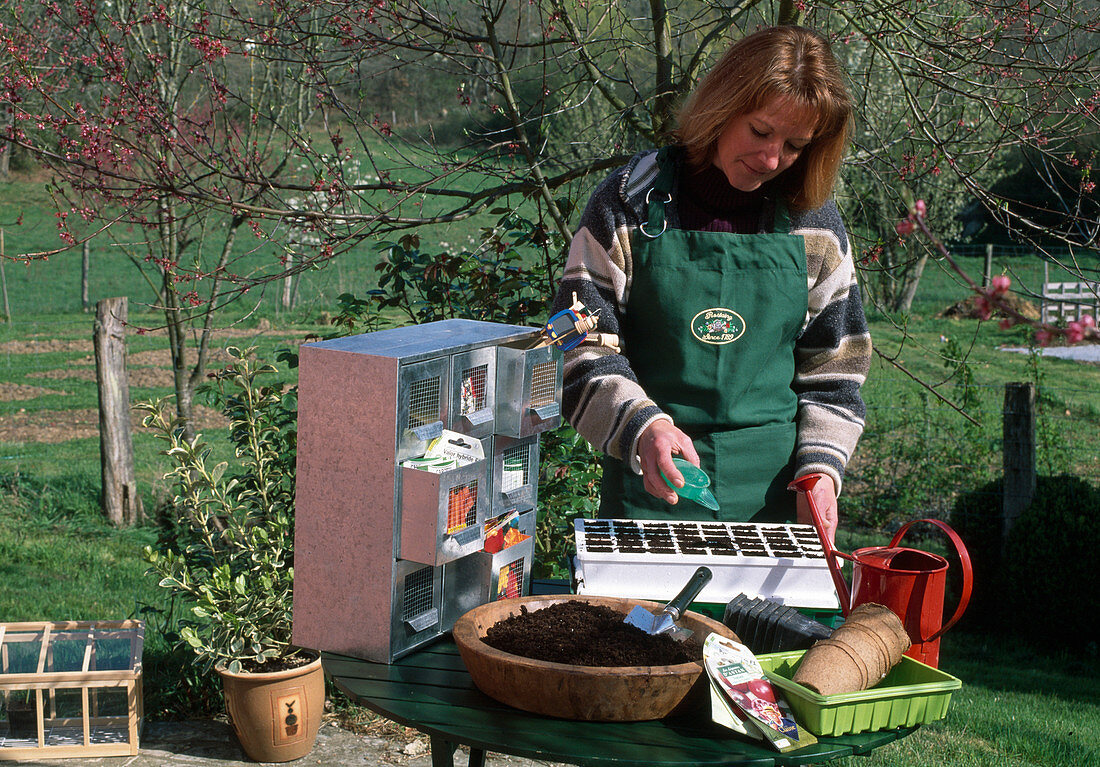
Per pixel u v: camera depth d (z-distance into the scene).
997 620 6.87
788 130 1.74
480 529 1.64
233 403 3.89
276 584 3.58
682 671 1.32
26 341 14.73
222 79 4.78
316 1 3.83
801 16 3.92
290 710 3.50
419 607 1.63
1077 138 4.20
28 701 3.59
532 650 1.40
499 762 3.74
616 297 1.93
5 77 3.97
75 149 3.91
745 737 1.29
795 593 1.65
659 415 1.71
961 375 4.41
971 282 1.04
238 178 3.88
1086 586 6.47
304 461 1.59
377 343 1.63
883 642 1.37
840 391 2.04
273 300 14.38
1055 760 4.33
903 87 4.01
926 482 8.55
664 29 4.24
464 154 4.13
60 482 8.27
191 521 3.89
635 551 1.70
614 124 4.39
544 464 4.06
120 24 4.13
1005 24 4.00
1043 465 9.12
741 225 1.98
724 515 1.96
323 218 3.83
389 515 1.53
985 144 4.36
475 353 1.67
